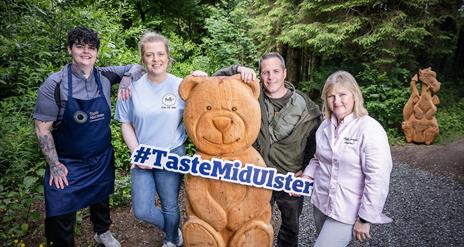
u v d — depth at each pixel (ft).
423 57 26.86
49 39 13.75
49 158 6.87
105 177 7.73
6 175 10.39
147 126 7.10
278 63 6.62
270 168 6.54
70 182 7.15
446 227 10.73
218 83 6.29
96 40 6.68
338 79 6.05
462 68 30.17
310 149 7.11
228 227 6.77
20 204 9.25
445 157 17.30
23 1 14.29
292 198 7.36
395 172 15.84
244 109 6.20
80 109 6.86
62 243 7.41
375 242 9.79
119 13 19.77
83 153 7.19
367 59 24.54
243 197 6.62
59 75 6.72
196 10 25.94
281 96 6.94
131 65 7.69
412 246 9.65
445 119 22.70
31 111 12.07
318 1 24.08
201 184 6.66
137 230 9.68
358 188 6.05
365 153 5.77
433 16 22.80
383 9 23.31
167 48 6.95
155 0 25.55
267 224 6.77
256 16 30.60
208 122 6.24
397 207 12.10
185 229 6.88
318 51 25.71
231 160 6.47
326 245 6.33
